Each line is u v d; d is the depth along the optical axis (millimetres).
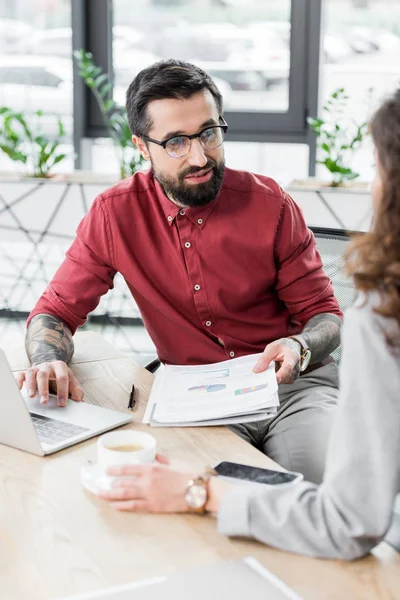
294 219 1926
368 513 1018
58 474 1284
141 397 1640
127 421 1493
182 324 1922
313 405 1733
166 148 1765
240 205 1896
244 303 1919
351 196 3645
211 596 926
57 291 1939
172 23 4254
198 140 1754
